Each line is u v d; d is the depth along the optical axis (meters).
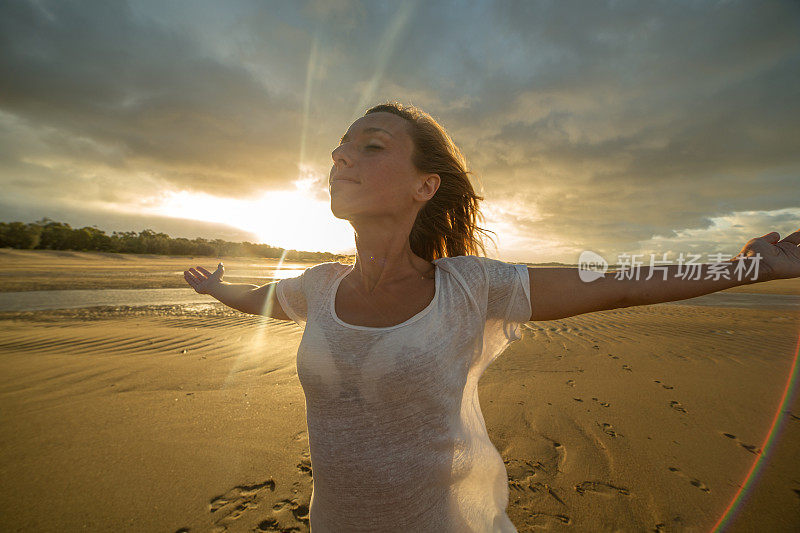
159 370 4.41
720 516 2.16
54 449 2.75
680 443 2.91
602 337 6.34
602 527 2.09
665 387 4.04
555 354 5.26
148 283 16.97
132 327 7.01
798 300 12.39
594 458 2.72
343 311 0.94
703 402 3.65
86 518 2.11
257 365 4.64
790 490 2.37
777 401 3.67
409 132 0.98
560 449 2.83
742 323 7.80
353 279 0.99
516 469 2.59
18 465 2.56
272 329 6.82
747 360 5.04
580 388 4.00
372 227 0.94
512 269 0.94
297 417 3.27
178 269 28.30
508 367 4.68
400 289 0.93
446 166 1.06
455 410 0.91
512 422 3.24
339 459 0.88
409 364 0.83
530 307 0.91
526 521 2.13
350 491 0.88
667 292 0.83
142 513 2.15
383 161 0.92
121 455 2.69
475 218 1.27
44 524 2.06
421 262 1.00
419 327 0.85
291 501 2.25
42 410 3.35
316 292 1.03
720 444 2.90
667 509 2.22
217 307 10.00
